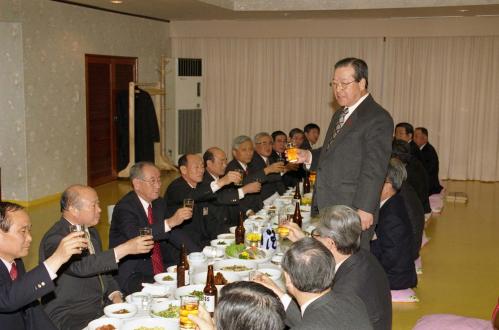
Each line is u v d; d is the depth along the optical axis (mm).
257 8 10023
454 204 8930
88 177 9734
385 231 4531
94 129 9883
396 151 5711
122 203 3861
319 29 11320
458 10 9688
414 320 4320
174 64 11648
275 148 7434
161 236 3703
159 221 3986
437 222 7699
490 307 4660
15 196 8344
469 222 7723
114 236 3854
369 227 3254
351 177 3340
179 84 11695
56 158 8836
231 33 11758
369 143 3246
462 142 11148
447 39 10898
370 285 2643
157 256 3973
